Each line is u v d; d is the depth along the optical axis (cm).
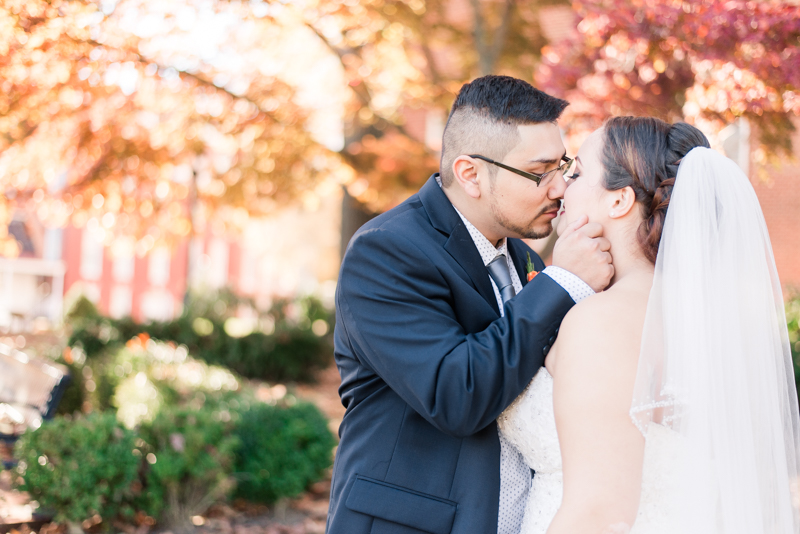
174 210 718
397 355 159
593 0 438
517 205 177
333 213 2419
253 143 712
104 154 620
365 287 167
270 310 981
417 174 811
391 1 652
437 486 162
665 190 155
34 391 480
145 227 700
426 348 157
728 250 150
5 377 524
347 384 181
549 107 176
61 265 1916
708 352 144
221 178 743
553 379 154
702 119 390
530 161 173
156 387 539
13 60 459
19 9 435
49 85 504
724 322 147
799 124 397
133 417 457
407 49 729
